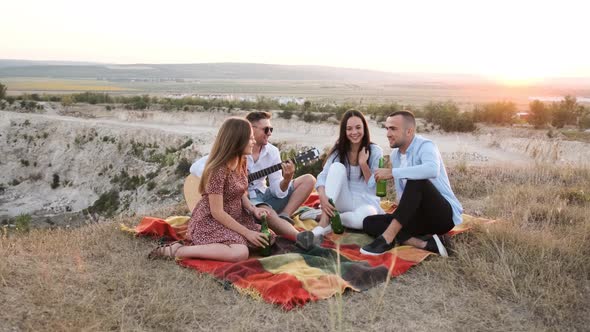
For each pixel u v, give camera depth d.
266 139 6.76
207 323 4.14
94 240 6.01
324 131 32.91
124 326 3.98
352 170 6.60
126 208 29.77
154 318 4.09
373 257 5.52
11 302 4.17
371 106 39.91
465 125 29.19
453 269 5.17
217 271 4.96
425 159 5.67
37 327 3.87
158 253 5.43
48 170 37.84
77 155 37.81
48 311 4.10
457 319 4.29
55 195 36.16
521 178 10.05
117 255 5.50
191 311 4.28
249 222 5.83
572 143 22.16
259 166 6.79
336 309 4.35
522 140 24.34
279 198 6.79
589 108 39.22
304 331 4.05
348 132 6.37
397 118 5.87
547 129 29.66
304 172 15.71
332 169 6.34
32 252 5.49
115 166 35.28
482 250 5.60
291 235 6.04
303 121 35.16
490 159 20.34
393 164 6.28
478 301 4.55
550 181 9.64
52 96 57.59
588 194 8.38
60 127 40.38
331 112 38.25
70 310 4.12
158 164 32.88
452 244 5.78
